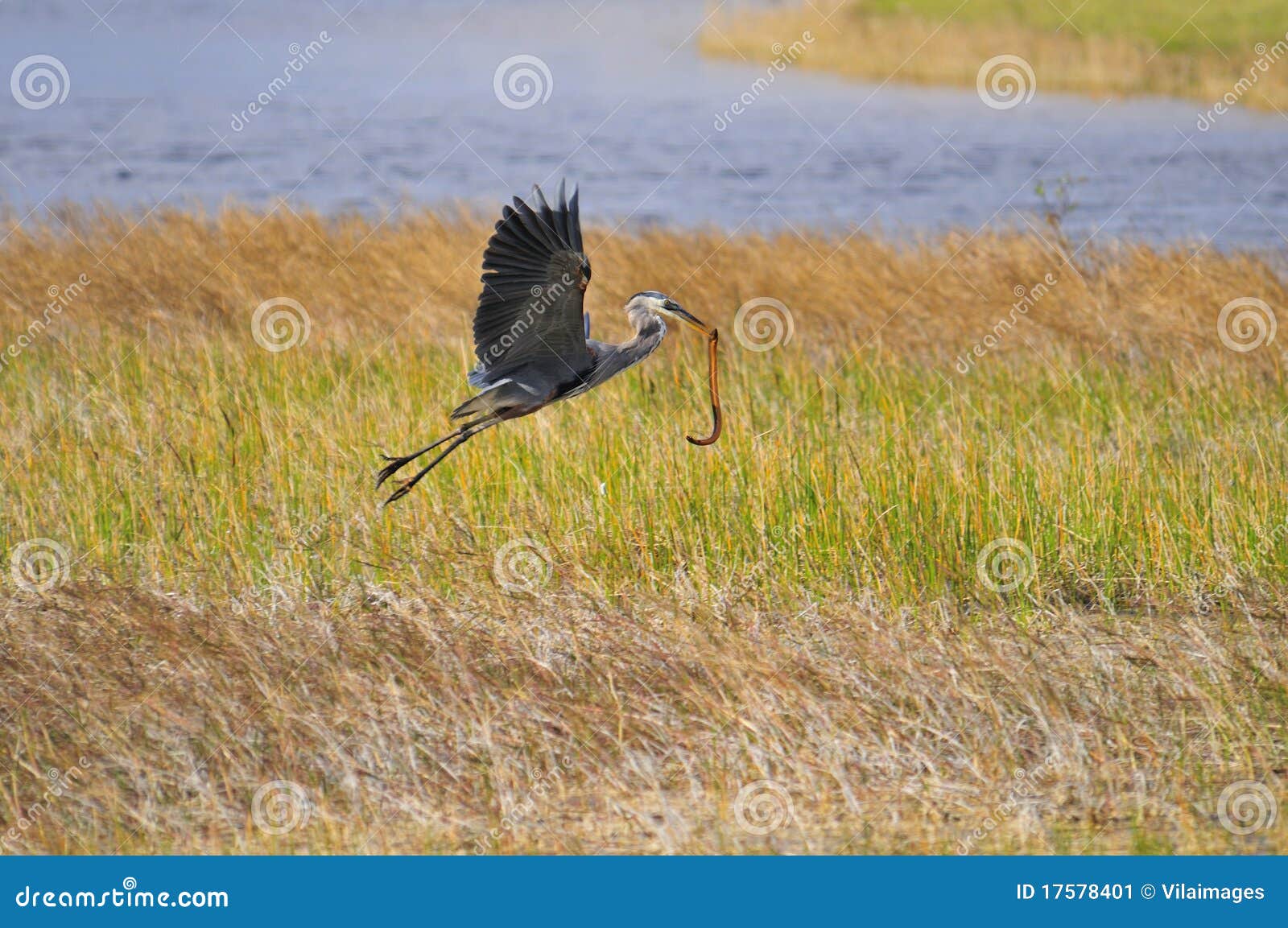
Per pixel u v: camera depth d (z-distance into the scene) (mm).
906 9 60562
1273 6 52906
